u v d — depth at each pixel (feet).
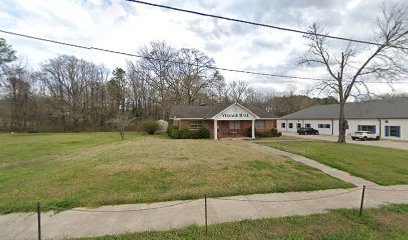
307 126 135.54
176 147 50.96
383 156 42.70
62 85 168.76
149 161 33.96
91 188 22.44
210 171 28.35
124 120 102.94
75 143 73.67
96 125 172.65
